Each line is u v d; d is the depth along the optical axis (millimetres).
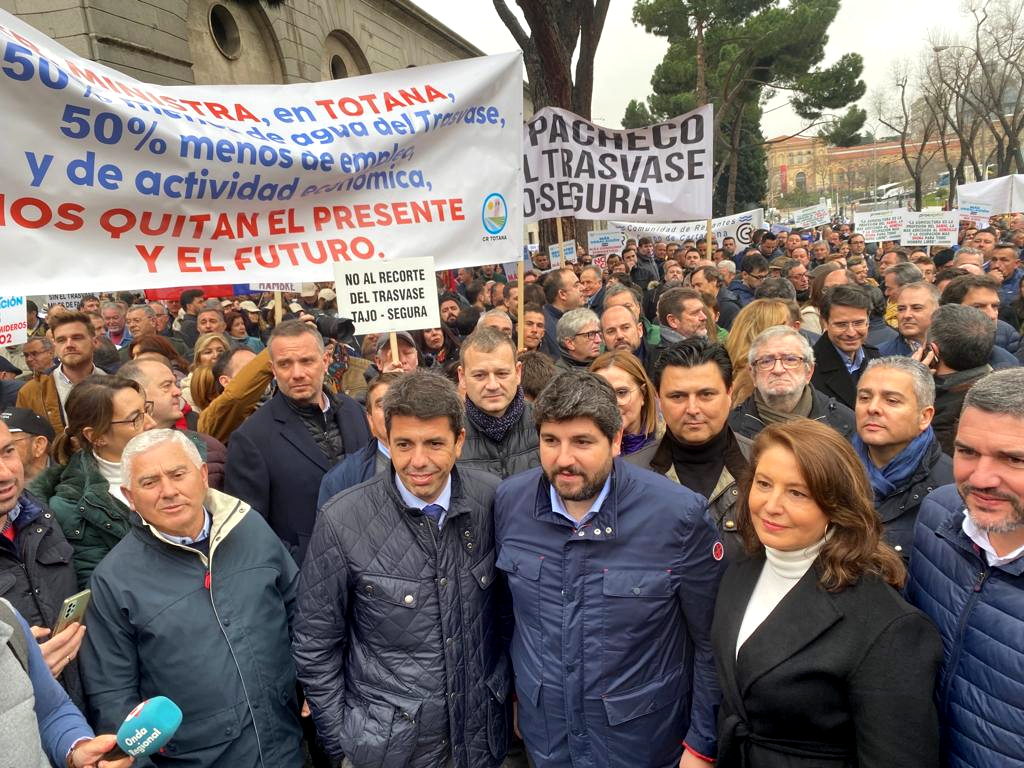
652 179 6289
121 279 2945
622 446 3010
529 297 6945
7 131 2676
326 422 3395
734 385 3645
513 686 2404
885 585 1684
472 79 3738
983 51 33625
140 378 3275
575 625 2045
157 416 3295
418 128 3607
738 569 1931
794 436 1722
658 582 2008
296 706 2467
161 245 3070
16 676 1543
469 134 3775
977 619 1666
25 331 4812
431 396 2070
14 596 2176
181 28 13055
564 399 1926
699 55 28266
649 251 15703
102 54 11227
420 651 2154
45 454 3244
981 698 1639
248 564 2314
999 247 7504
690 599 2051
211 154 3117
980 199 12609
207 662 2160
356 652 2213
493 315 4824
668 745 2107
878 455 2562
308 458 3217
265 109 3391
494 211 3859
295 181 3352
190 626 2154
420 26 24328
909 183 61000
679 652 2119
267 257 3332
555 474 1967
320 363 3270
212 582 2225
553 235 13070
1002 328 5074
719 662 1867
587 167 6305
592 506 2043
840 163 80250
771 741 1738
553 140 6277
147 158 2979
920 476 2432
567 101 11344
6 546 2191
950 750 1720
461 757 2195
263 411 3279
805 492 1689
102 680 2098
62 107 2764
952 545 1772
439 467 2105
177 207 3080
